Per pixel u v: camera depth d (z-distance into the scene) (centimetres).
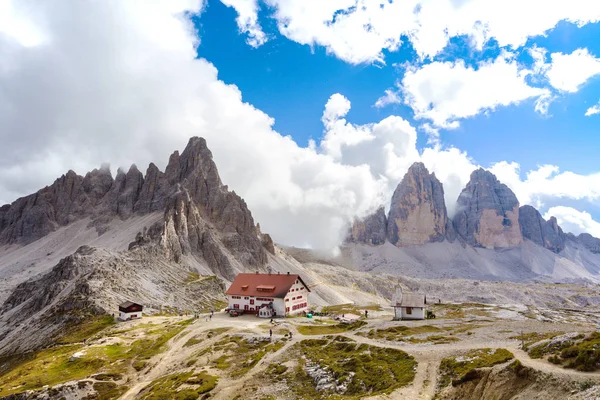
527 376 4994
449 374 5941
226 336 11269
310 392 6838
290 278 15788
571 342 5609
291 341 9812
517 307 16925
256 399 6825
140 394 8269
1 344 16612
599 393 4047
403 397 5441
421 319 11825
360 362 7456
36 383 9556
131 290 19425
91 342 12656
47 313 17725
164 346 11338
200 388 7575
